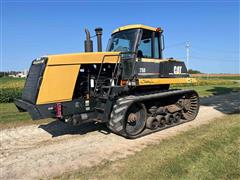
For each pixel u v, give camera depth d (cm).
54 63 505
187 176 366
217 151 463
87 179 376
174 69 718
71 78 527
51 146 530
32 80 527
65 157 467
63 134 622
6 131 659
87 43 623
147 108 645
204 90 2038
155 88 728
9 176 393
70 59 524
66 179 379
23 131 658
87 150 502
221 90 2050
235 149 471
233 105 1091
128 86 608
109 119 578
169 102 732
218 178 358
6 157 472
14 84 1948
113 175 384
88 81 570
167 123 686
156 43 686
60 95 517
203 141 526
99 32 657
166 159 431
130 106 554
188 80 773
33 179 382
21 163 442
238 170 381
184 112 777
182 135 587
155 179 362
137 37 617
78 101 547
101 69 584
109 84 607
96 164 430
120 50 652
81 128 677
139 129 602
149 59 642
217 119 774
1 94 1383
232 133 582
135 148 507
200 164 405
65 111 527
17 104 570
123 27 654
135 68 602
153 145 521
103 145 531
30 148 521
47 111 500
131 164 421
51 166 427
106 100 566
